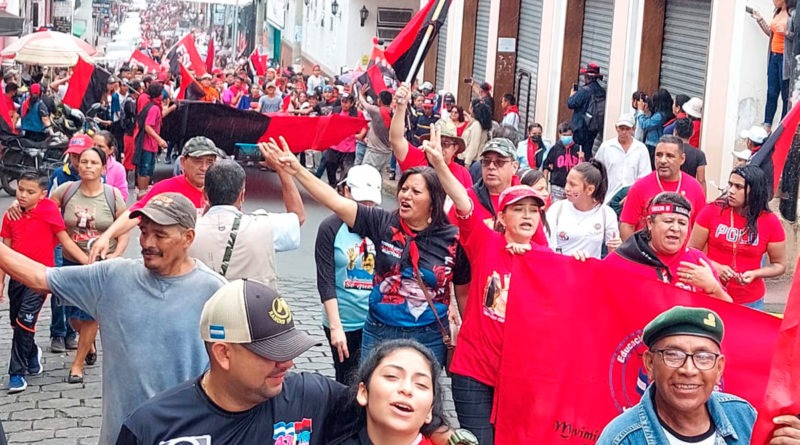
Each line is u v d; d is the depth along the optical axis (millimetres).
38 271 5379
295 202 6891
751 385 5766
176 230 5277
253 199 20000
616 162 12789
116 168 10984
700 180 13070
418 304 6691
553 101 22922
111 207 9430
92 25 67125
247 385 4168
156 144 20531
